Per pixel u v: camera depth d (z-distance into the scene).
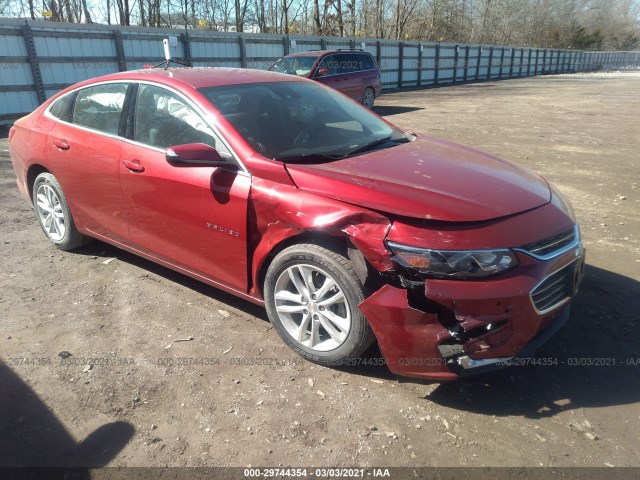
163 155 3.50
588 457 2.39
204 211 3.27
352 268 2.73
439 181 2.95
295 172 2.96
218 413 2.68
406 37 38.38
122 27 14.64
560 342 3.28
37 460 2.39
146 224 3.71
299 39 20.78
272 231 2.99
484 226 2.58
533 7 65.00
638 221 5.56
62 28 13.22
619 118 14.64
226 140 3.24
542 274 2.59
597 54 63.09
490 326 2.50
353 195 2.74
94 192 4.02
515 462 2.37
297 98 3.90
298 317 3.17
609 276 4.20
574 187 6.97
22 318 3.57
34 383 2.91
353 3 30.62
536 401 2.76
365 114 4.22
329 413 2.67
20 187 4.96
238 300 3.81
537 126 12.91
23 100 12.74
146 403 2.76
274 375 2.97
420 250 2.50
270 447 2.46
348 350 2.87
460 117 14.84
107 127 3.94
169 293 3.93
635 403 2.74
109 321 3.54
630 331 3.39
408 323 2.54
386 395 2.80
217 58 17.72
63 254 4.64
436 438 2.51
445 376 2.56
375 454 2.42
